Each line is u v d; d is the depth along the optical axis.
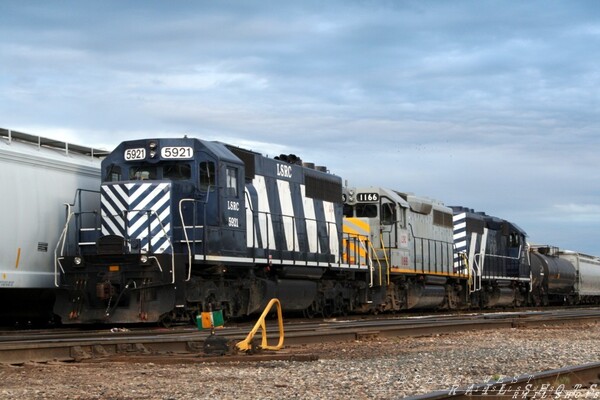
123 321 20.03
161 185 20.66
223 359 12.48
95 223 21.42
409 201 33.12
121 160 21.48
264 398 9.01
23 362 11.84
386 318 27.08
